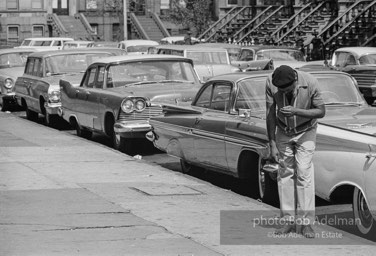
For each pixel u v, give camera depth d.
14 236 9.48
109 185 12.86
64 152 16.64
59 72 22.41
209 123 12.98
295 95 9.29
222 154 12.70
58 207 11.12
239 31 53.22
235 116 12.59
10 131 20.64
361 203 9.96
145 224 10.12
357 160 9.82
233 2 62.50
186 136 13.76
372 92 23.59
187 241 9.28
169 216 10.59
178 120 14.00
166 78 18.16
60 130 22.02
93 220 10.34
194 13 61.38
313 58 40.69
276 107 9.47
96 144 18.02
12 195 11.97
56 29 68.81
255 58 31.34
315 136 9.55
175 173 14.18
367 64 26.53
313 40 41.28
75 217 10.50
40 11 69.94
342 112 12.08
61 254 8.70
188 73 18.39
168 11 67.38
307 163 9.44
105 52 22.83
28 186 12.73
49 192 12.23
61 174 13.89
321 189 10.48
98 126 18.06
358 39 42.22
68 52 22.72
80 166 14.80
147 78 18.06
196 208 11.12
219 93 13.34
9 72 27.67
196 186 12.85
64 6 71.69
